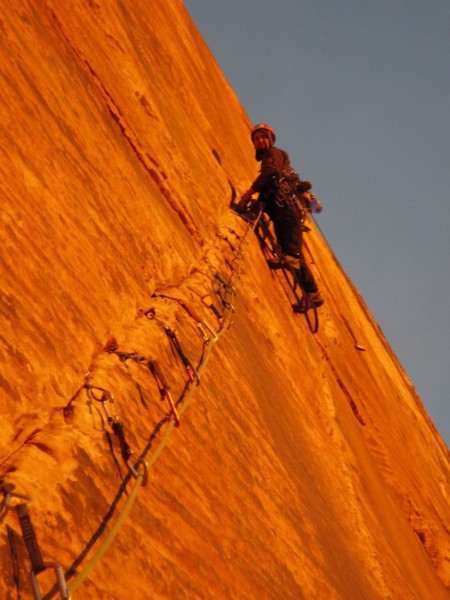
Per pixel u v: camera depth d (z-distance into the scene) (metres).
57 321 10.21
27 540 6.99
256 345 19.66
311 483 17.33
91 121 15.49
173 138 21.38
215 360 15.28
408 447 36.06
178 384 12.77
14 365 8.79
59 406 9.45
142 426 10.70
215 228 21.88
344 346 34.34
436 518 32.19
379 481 26.33
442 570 28.03
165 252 15.97
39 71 13.86
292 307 26.11
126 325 12.56
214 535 10.91
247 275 21.97
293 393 20.88
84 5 18.95
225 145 29.78
